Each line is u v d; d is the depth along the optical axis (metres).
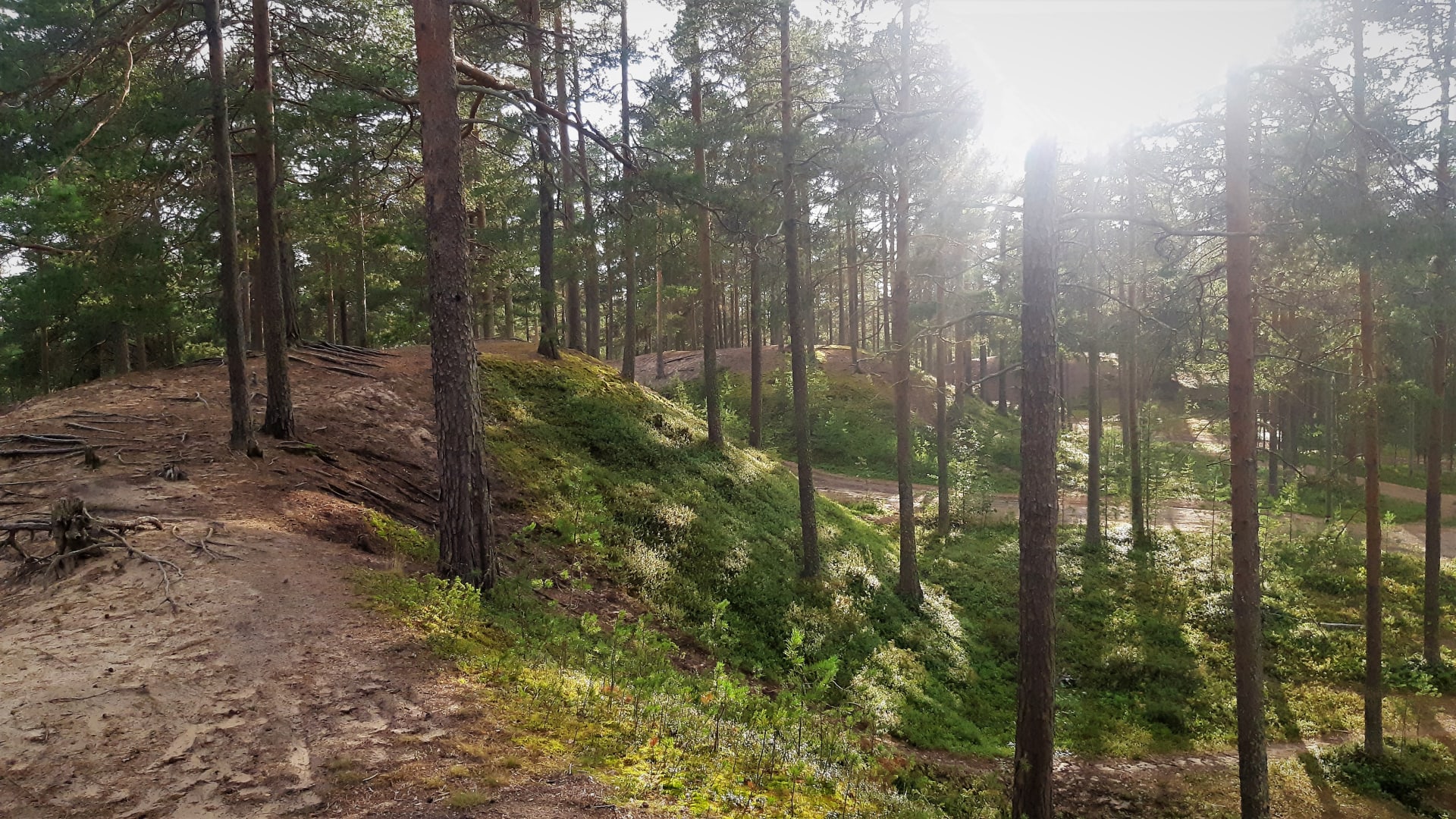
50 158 9.80
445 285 8.52
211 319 27.66
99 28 10.04
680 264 20.34
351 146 13.43
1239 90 8.44
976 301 20.59
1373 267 9.97
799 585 14.74
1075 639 16.23
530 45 15.23
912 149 15.45
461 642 6.80
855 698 11.77
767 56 17.77
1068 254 9.93
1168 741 12.84
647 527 14.66
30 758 4.45
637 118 19.53
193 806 4.10
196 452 11.42
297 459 11.96
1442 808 11.09
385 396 16.17
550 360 21.62
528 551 12.16
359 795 4.29
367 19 14.12
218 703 5.21
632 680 7.18
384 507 11.77
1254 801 8.62
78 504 7.77
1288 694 14.49
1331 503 21.69
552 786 4.58
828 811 5.23
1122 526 24.36
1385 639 16.17
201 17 11.18
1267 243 10.03
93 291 12.33
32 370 27.22
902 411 16.34
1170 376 12.35
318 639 6.38
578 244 19.69
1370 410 12.19
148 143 10.55
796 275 15.24
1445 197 8.46
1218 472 24.77
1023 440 7.50
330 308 27.39
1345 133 8.45
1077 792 11.05
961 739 11.67
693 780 5.08
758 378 24.78
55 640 6.01
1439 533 14.84
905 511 16.36
